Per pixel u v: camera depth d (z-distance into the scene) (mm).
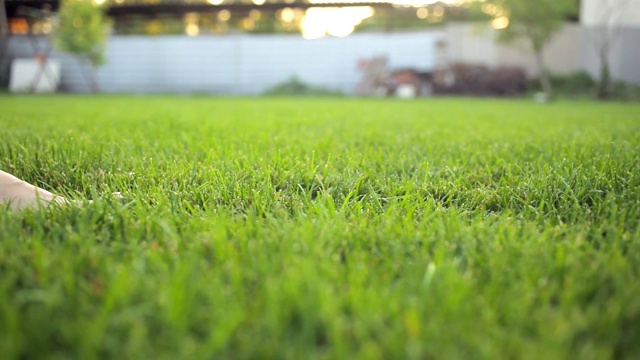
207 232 1516
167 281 1092
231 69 19969
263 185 2184
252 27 24594
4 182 2064
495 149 3482
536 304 1081
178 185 2232
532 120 6891
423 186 2223
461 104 12453
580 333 953
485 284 1173
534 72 18750
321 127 5426
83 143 3363
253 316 969
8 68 19203
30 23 18812
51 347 900
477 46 18922
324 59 19688
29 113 7035
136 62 19875
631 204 1914
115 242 1421
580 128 5504
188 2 23203
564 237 1604
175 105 10258
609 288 1163
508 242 1472
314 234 1461
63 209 1715
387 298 1038
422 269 1225
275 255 1293
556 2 16000
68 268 1173
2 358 833
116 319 949
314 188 2281
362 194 2234
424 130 5156
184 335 913
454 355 853
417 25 23188
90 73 19453
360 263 1254
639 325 988
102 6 18828
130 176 2340
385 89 19281
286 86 19156
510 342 887
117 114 7070
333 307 966
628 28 17125
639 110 9930
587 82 17609
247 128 5090
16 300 1040
